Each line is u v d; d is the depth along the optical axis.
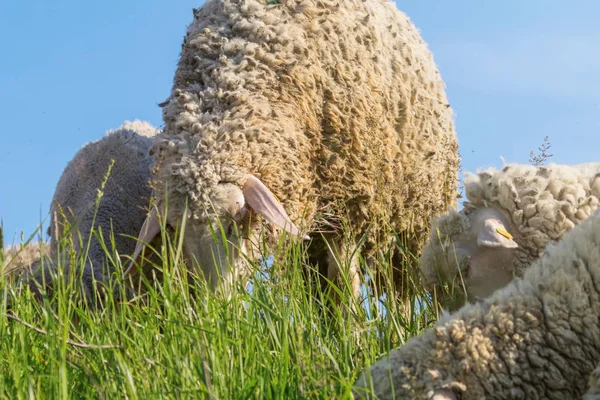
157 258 6.70
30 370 3.90
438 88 8.34
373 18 7.51
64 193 8.64
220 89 6.54
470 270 5.38
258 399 3.46
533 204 5.37
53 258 7.34
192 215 6.07
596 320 3.41
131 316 4.36
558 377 3.36
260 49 6.77
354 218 7.25
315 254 7.45
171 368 3.64
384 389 3.24
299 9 7.03
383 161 7.32
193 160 6.19
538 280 3.56
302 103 6.77
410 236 7.89
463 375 3.27
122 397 3.59
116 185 8.34
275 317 4.18
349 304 4.88
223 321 3.98
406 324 5.01
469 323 3.41
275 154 6.46
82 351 3.96
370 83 7.22
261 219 6.02
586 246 3.58
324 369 3.57
